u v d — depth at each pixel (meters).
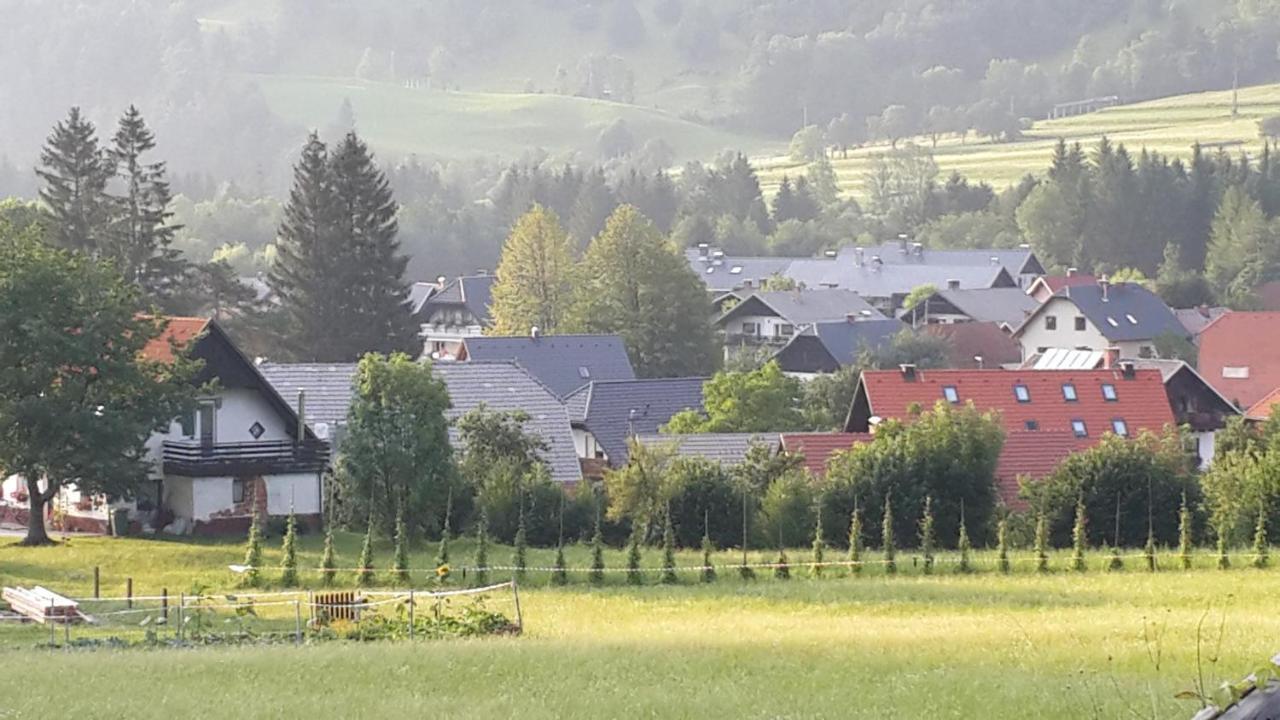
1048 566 133.12
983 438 161.00
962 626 91.06
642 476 158.50
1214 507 157.38
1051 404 199.50
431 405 159.00
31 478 148.38
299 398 173.12
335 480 160.38
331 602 98.44
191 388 155.75
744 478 163.12
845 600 110.31
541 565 129.50
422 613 97.69
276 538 156.50
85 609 107.12
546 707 61.31
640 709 60.53
